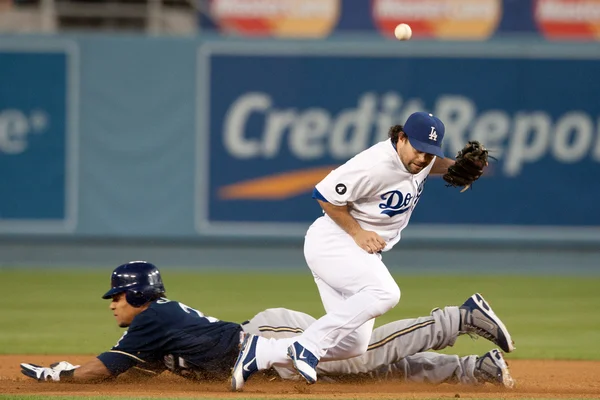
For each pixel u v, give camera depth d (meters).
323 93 55.09
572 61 54.62
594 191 54.72
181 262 55.97
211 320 19.67
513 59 54.78
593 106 54.62
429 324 19.86
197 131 54.78
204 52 54.69
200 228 54.97
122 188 54.53
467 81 54.97
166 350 19.33
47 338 30.12
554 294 43.94
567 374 23.92
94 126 54.28
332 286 19.19
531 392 19.78
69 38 54.09
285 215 55.25
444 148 55.09
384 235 19.53
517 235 54.78
